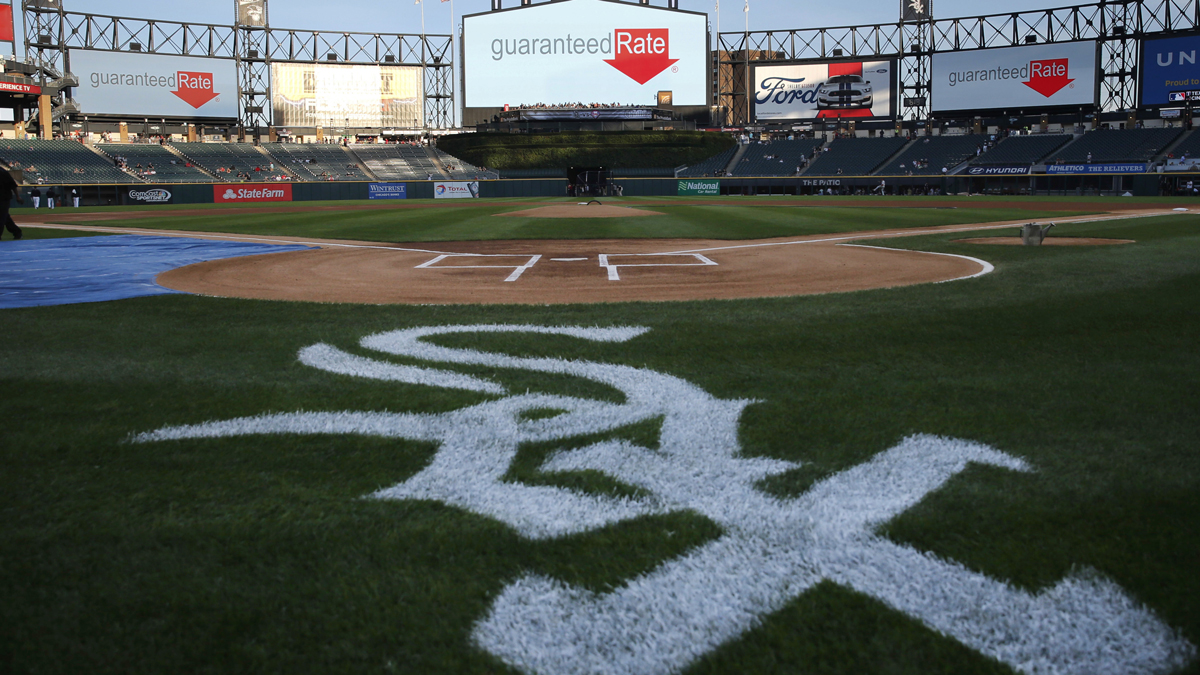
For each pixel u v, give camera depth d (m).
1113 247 13.70
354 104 67.25
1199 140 50.31
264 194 50.91
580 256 13.89
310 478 3.25
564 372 5.05
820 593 2.37
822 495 3.05
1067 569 2.46
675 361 5.33
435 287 9.72
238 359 5.45
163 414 4.12
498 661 2.07
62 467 3.35
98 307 7.94
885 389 4.52
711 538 2.71
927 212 28.94
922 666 2.03
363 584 2.42
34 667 2.03
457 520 2.86
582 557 2.59
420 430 3.89
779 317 7.05
